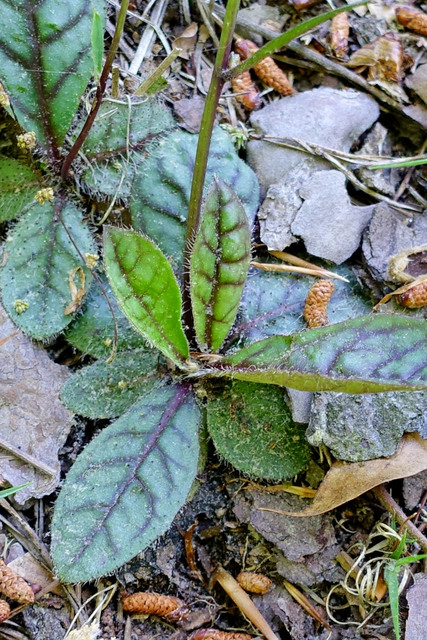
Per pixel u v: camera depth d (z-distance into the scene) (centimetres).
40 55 41
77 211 42
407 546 40
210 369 40
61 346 42
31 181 42
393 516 40
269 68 44
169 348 40
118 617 40
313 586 40
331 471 39
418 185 44
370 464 39
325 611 40
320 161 43
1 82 40
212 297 40
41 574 39
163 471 39
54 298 41
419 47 45
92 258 41
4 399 40
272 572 40
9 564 39
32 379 40
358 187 43
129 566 40
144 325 39
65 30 41
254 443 40
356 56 44
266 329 42
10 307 40
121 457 39
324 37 45
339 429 39
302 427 41
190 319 41
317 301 41
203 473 41
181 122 43
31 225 41
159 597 39
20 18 40
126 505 39
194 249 39
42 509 40
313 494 40
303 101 44
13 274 41
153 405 40
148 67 44
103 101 42
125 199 42
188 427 40
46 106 41
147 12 44
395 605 38
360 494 39
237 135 43
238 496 41
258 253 43
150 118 42
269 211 42
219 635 39
